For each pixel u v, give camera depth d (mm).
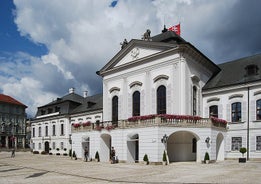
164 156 28844
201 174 20453
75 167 28516
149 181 17750
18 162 37875
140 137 30734
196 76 36719
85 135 39719
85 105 61594
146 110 37812
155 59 37656
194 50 35406
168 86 35688
